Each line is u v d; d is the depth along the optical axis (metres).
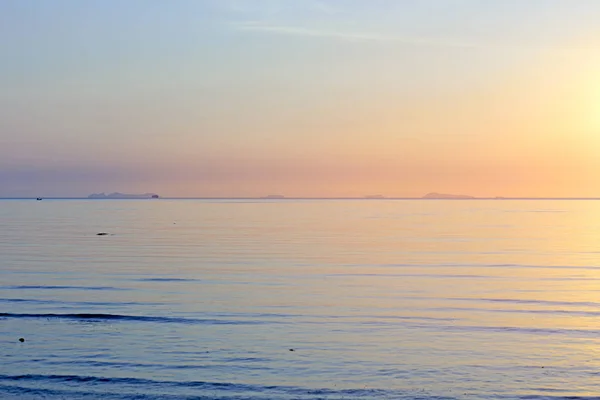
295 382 18.95
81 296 32.78
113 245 67.06
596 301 31.16
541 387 18.45
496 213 185.00
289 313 28.22
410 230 97.00
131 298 32.16
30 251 59.31
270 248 63.16
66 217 155.38
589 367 20.22
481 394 17.94
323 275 41.41
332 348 22.39
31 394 18.11
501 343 23.03
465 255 55.59
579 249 61.88
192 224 119.44
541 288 35.53
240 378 19.30
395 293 33.69
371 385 18.67
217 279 39.44
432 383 18.83
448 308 29.34
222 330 25.05
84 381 19.11
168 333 24.58
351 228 103.69
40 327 25.58
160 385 18.73
